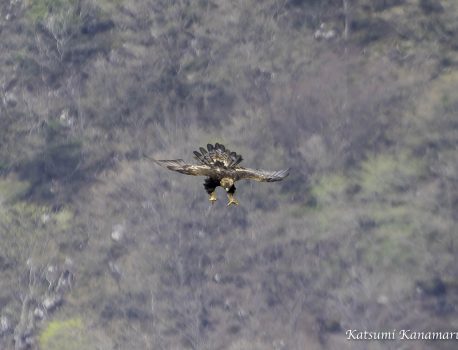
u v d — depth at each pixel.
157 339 60.69
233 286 62.66
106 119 76.25
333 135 70.88
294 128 72.50
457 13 77.75
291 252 63.59
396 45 77.31
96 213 68.31
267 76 77.00
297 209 66.00
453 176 66.94
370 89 74.06
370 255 62.41
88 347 60.66
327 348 58.62
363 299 59.97
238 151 72.06
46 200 70.31
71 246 66.50
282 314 60.62
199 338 60.62
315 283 61.62
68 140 74.88
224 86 76.88
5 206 70.12
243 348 59.38
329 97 74.06
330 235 63.97
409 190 66.56
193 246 64.81
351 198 66.69
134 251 65.38
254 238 64.56
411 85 74.25
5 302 63.31
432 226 63.56
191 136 74.12
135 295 62.75
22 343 61.41
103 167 72.56
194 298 62.25
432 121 71.19
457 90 73.25
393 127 71.12
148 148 73.75
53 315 62.47
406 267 61.50
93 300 62.91
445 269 60.97
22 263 65.62
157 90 77.69
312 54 77.75
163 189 68.06
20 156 74.38
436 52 76.50
